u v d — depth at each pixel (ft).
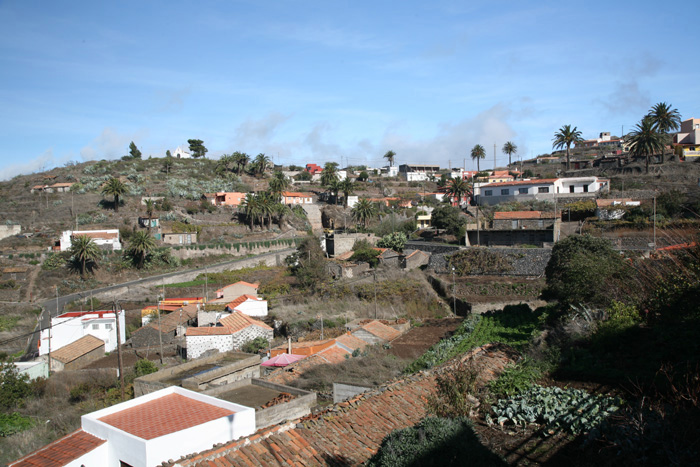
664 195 163.53
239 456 29.96
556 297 85.97
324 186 392.27
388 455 24.59
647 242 128.16
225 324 120.98
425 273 158.40
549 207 196.95
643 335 41.63
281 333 126.52
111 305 162.81
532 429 30.55
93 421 35.99
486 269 146.92
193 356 112.68
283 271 207.10
